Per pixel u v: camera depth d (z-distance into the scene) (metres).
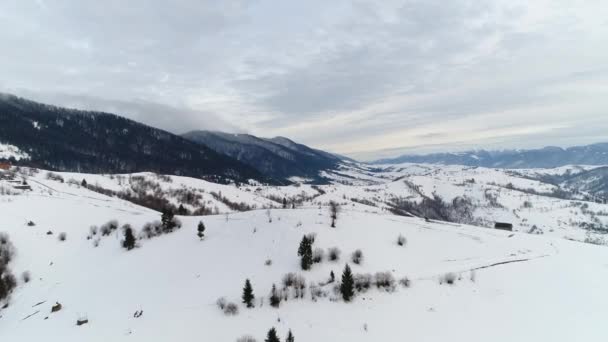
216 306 49.84
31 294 61.00
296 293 51.84
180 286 58.16
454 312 46.97
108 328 46.88
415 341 40.22
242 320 45.62
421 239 78.94
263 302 49.97
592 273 60.84
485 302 49.75
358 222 85.94
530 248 76.25
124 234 84.00
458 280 56.88
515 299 50.69
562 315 46.09
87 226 91.75
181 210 131.50
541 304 49.19
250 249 70.25
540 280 57.34
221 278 59.59
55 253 76.25
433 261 67.38
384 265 63.53
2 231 77.19
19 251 72.31
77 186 155.75
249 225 83.12
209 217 99.62
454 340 40.41
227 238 77.56
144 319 48.34
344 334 41.84
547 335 41.28
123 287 60.25
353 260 63.84
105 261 73.00
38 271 68.88
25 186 124.94
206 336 42.38
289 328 43.28
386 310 47.53
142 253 74.31
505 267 63.09
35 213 92.56
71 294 59.75
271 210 98.75
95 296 58.03
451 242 78.25
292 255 65.25
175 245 77.00
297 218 85.25
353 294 51.22
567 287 54.75
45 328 48.97
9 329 50.16
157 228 87.19
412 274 59.75
